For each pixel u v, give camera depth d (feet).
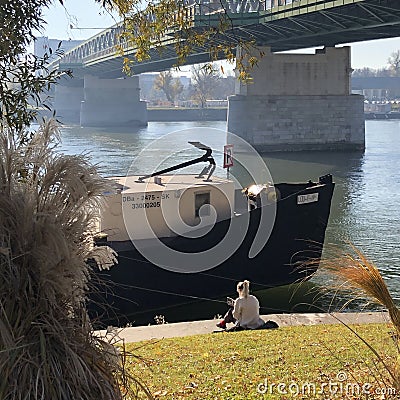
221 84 483.51
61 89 379.96
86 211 9.77
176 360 27.37
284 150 239.50
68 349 9.04
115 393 9.53
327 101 242.99
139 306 51.44
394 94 606.96
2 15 18.74
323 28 180.45
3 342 8.80
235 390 23.44
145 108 368.68
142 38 29.96
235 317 36.17
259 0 180.24
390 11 148.05
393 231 93.76
